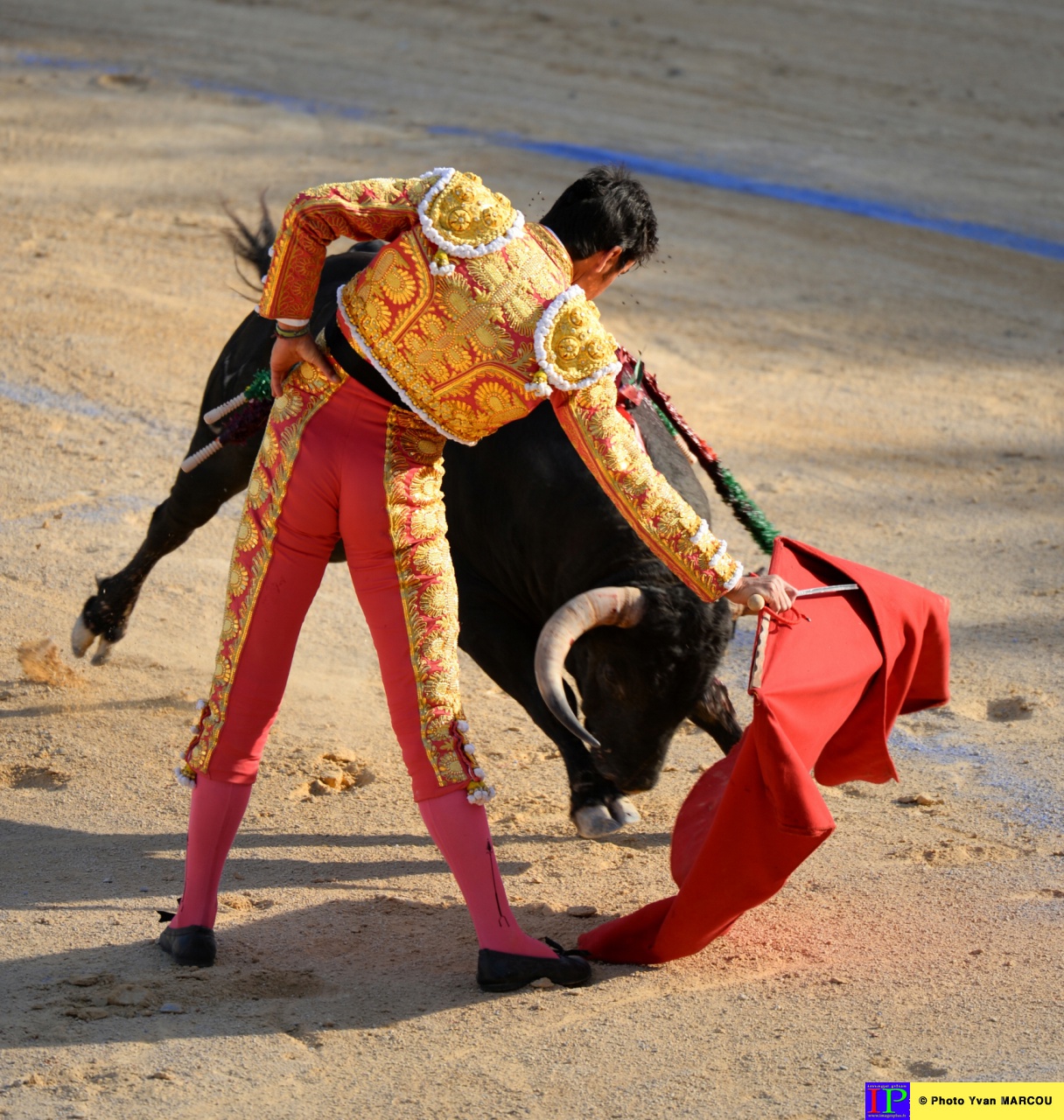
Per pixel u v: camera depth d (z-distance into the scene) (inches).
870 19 3048.7
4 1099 423.2
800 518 1120.8
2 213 1771.7
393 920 563.5
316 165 2042.3
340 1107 425.4
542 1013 484.1
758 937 549.0
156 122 2213.3
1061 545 1081.4
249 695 493.4
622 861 626.5
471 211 445.4
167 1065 445.1
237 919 560.4
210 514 778.8
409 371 456.8
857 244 1953.7
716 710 635.5
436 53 2736.2
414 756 478.0
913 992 501.4
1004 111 2576.3
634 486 448.5
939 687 576.4
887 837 647.8
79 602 898.7
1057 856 625.3
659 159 2222.0
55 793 684.1
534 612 647.1
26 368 1321.4
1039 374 1567.4
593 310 449.4
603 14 3021.7
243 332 748.6
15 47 2605.8
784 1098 429.1
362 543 470.3
